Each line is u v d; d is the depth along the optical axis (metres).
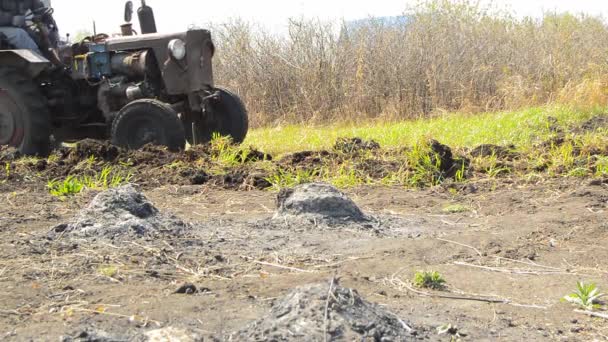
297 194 5.57
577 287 4.02
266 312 3.49
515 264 4.48
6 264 4.29
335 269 4.29
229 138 9.03
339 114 14.75
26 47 9.83
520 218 5.57
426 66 14.85
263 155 8.32
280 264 4.39
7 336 3.21
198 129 10.07
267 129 14.19
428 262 4.49
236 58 15.93
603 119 10.79
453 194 6.61
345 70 15.36
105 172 7.16
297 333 2.92
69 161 8.09
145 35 9.76
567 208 5.80
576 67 15.03
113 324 3.34
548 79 14.87
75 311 3.52
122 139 9.06
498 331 3.39
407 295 3.88
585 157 7.62
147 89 9.53
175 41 9.47
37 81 9.98
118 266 4.25
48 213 5.79
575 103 12.88
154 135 8.95
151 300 3.67
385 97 14.95
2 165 8.16
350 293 3.17
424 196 6.54
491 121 11.45
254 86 15.67
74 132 10.13
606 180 6.73
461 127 11.12
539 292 3.99
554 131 10.27
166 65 9.57
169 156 8.26
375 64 15.02
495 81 14.93
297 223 5.32
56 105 9.92
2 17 10.00
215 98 9.81
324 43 15.61
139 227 4.96
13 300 3.68
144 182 7.27
